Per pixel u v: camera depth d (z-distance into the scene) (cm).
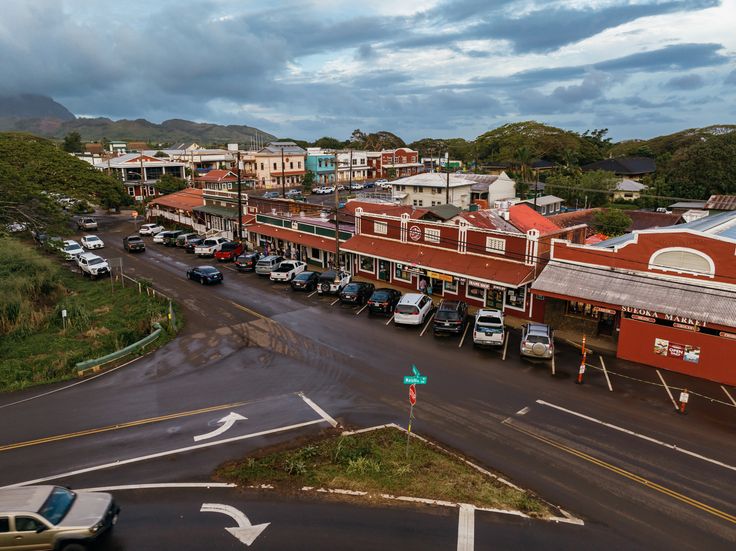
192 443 1686
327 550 1176
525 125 13638
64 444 1695
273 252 4934
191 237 5369
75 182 6012
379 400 1991
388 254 3559
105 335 2898
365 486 1427
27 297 3347
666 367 2259
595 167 10869
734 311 2067
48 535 1129
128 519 1295
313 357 2452
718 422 1795
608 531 1245
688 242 2269
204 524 1273
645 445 1645
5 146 5884
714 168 7262
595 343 2597
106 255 5081
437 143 18175
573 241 3325
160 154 13312
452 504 1348
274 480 1460
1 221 4784
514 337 2703
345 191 10231
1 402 2062
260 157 11181
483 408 1911
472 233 3152
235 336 2777
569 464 1541
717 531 1247
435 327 2714
